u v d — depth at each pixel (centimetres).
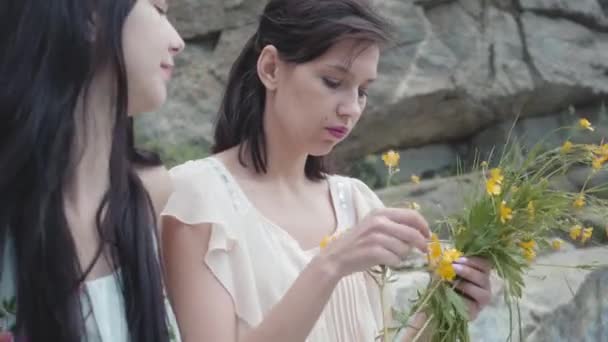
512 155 186
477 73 601
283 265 158
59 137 124
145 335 131
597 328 402
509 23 616
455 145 623
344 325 159
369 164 586
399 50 597
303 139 160
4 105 123
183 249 154
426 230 139
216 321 150
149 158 152
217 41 612
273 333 138
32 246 125
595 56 619
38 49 123
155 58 135
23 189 125
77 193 133
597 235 392
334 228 171
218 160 167
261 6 605
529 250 154
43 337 126
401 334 169
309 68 156
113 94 133
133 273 133
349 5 154
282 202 167
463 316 147
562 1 624
